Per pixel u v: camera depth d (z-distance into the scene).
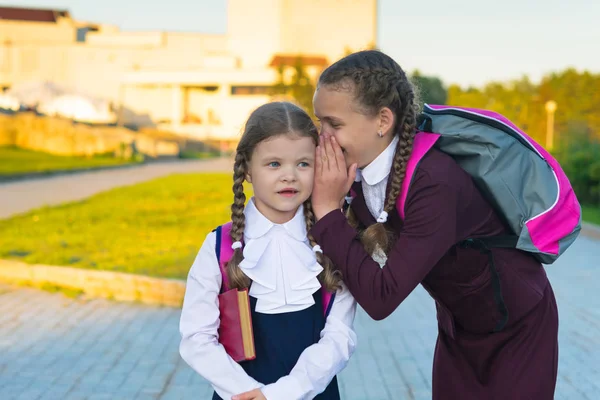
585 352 5.21
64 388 4.29
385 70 2.13
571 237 2.28
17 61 71.38
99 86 70.94
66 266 7.56
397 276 2.07
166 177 26.33
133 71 64.12
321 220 2.15
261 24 66.50
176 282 6.67
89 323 5.89
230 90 63.25
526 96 62.16
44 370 4.63
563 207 2.22
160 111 67.44
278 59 62.81
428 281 2.37
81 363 4.79
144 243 9.73
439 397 2.51
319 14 65.94
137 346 5.22
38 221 11.99
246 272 2.17
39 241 9.63
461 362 2.44
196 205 15.79
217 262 2.20
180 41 70.94
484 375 2.40
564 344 5.43
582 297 7.20
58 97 50.22
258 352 2.19
